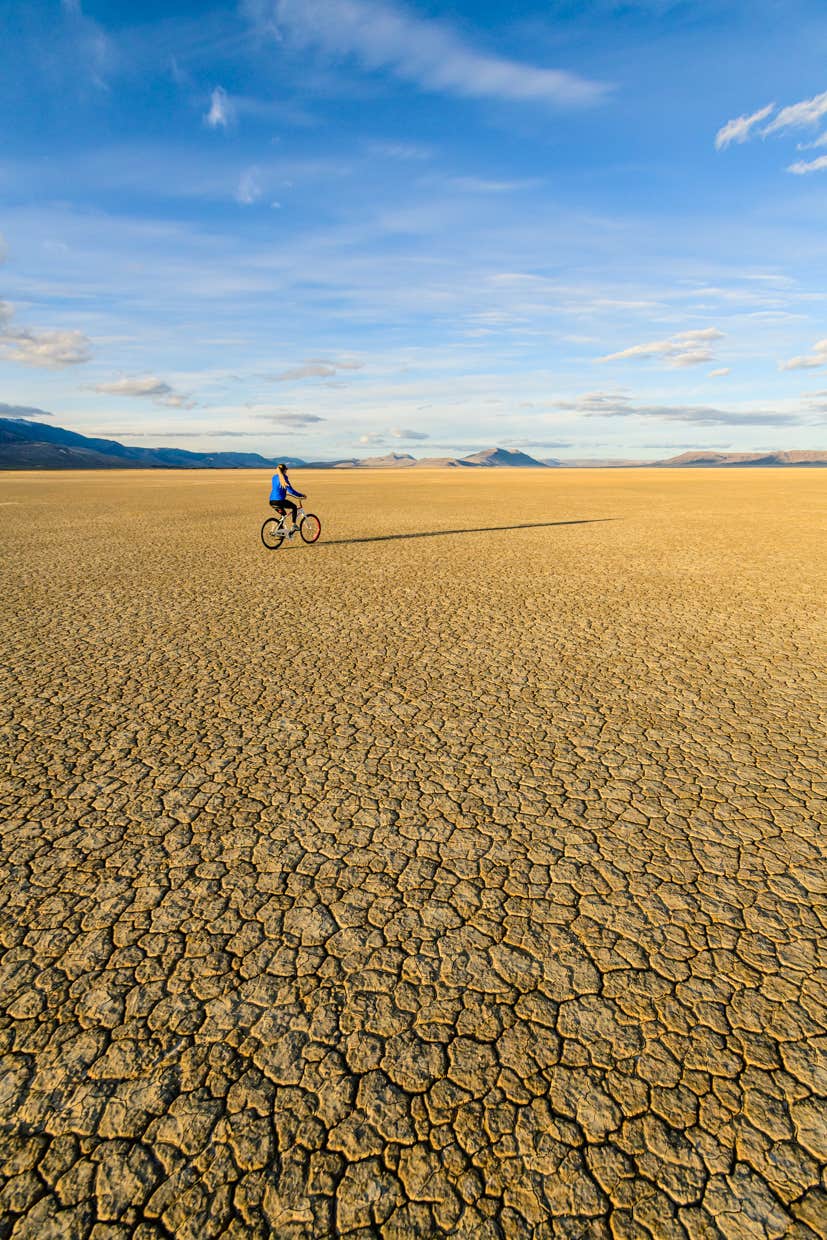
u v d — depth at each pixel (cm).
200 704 684
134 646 890
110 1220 220
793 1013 302
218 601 1162
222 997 312
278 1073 273
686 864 412
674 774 529
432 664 815
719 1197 226
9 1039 290
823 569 1470
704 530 2270
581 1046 285
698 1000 310
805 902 377
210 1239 215
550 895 384
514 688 729
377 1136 247
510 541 1977
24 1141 247
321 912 370
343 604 1139
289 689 729
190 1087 267
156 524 2516
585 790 504
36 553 1733
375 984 319
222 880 398
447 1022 298
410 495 4644
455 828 454
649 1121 252
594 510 3188
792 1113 255
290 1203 225
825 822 457
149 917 366
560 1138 246
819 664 803
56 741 595
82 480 8900
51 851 427
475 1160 238
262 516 2866
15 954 340
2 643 900
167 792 503
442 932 354
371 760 556
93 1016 302
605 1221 219
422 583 1323
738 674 770
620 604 1136
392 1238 214
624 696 703
